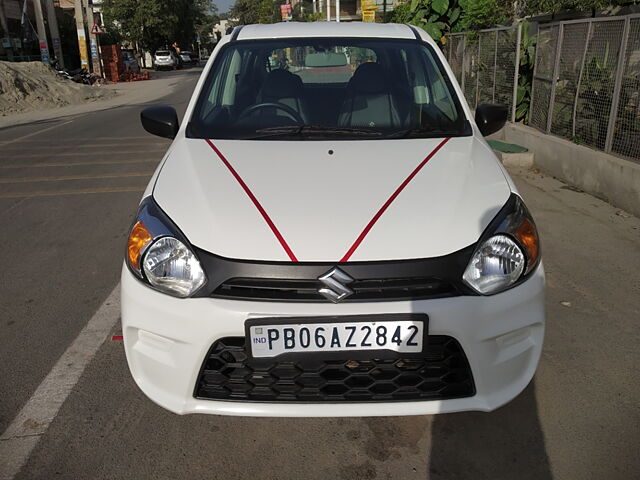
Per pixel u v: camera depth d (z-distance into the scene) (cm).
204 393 198
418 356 187
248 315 185
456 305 187
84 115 1387
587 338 294
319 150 250
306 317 184
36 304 345
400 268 186
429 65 312
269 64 312
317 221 198
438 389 196
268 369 193
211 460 214
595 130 560
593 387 254
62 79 1997
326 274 185
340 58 311
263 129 277
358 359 187
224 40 333
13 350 292
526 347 203
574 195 547
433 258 188
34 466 211
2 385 262
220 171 232
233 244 193
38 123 1248
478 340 190
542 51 685
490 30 865
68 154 827
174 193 220
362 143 259
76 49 3353
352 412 192
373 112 287
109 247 441
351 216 200
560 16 934
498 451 218
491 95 868
